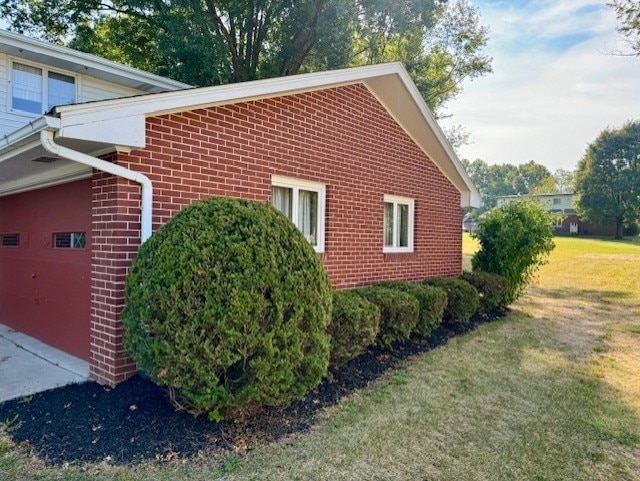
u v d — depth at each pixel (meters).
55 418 3.74
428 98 20.72
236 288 3.30
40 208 6.42
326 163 6.65
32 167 5.41
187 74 14.28
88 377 4.73
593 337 7.79
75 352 5.49
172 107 4.53
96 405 3.97
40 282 6.42
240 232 3.57
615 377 5.48
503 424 3.99
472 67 21.39
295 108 6.12
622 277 17.20
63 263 5.79
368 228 7.47
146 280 3.42
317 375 3.79
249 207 3.90
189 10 14.53
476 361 5.96
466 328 7.93
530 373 5.52
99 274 4.55
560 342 7.29
